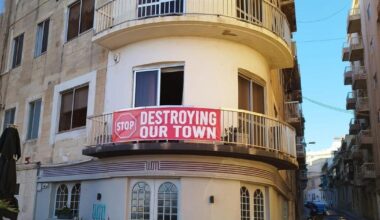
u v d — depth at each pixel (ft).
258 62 42.88
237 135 36.32
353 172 166.09
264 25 42.52
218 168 36.19
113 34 39.83
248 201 38.40
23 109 55.83
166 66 39.37
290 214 69.21
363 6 114.11
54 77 51.42
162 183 36.45
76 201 43.32
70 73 48.80
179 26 37.78
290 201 70.13
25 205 49.52
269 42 40.86
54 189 46.83
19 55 60.80
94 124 40.55
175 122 34.99
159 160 36.24
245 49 41.34
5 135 36.50
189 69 38.50
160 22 37.45
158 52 39.32
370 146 116.26
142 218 36.24
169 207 35.73
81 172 42.68
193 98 37.91
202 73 38.58
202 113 35.22
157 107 35.58
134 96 40.04
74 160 44.39
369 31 102.22
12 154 35.96
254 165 38.73
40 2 58.39
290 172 71.26
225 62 39.50
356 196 170.60
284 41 42.39
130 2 41.42
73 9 51.70
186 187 35.40
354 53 125.80
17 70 59.77
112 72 42.63
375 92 96.89
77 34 49.67
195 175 35.55
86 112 45.24
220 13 39.58
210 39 39.50
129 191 37.27
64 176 44.96
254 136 37.96
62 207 44.91
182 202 35.06
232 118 37.27
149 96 39.42
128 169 37.37
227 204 35.96
